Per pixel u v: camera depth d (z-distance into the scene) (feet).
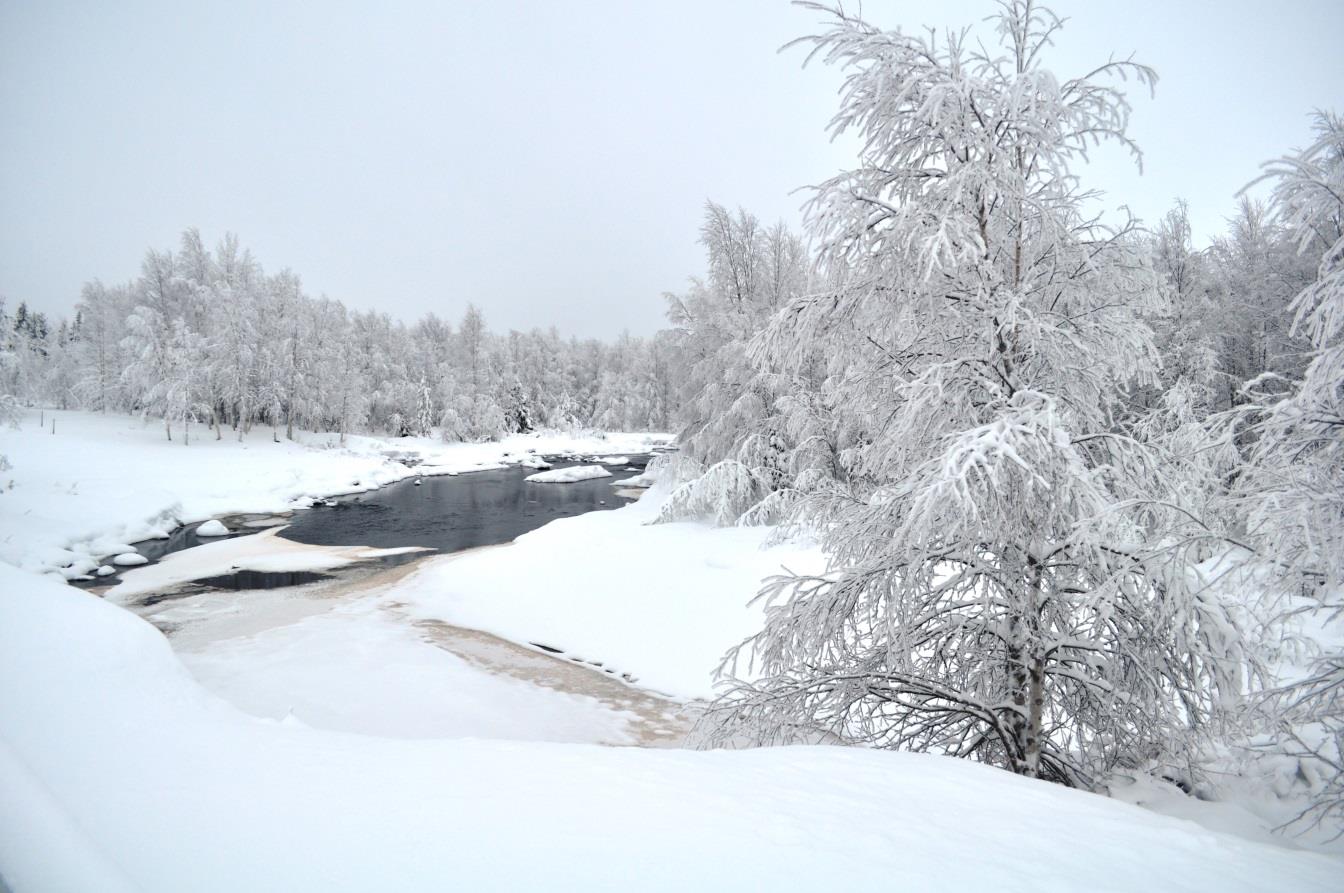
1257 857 9.12
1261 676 14.53
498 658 38.68
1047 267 18.39
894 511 17.61
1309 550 12.28
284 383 159.63
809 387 50.98
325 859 7.16
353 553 69.46
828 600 18.22
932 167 18.70
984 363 17.63
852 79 17.70
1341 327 12.41
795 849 7.80
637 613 42.04
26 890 5.83
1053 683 18.83
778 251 81.05
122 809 8.73
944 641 18.86
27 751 11.73
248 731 13.88
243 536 79.25
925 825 9.16
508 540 77.10
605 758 11.78
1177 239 54.54
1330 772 15.87
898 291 18.71
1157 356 16.83
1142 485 15.92
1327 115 13.48
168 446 130.72
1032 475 13.79
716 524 61.72
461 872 6.86
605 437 251.80
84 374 164.86
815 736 19.99
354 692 32.81
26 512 69.26
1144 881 7.82
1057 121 16.78
